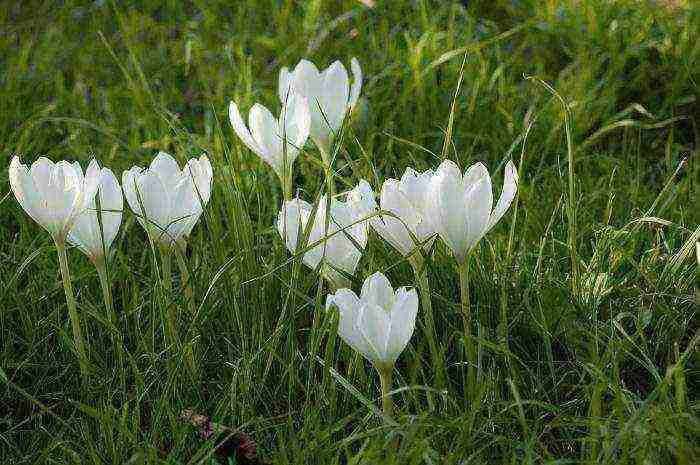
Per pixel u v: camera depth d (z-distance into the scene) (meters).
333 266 1.13
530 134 1.58
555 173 1.51
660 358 1.21
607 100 1.61
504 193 1.09
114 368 1.19
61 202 1.12
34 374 1.25
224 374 1.21
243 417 1.14
